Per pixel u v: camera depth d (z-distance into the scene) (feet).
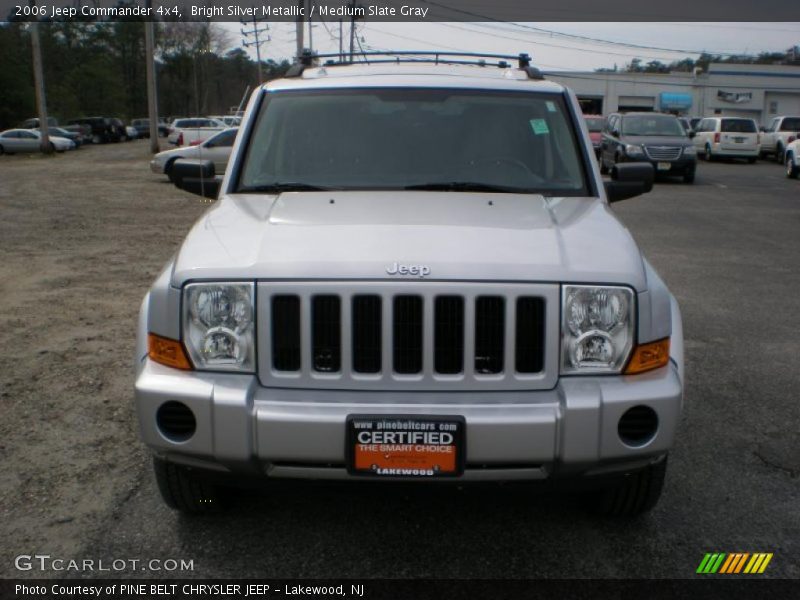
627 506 10.86
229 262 9.48
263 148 13.41
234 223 10.78
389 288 9.09
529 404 9.05
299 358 9.28
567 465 9.04
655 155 68.39
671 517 11.35
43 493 11.93
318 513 11.41
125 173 80.59
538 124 13.62
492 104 13.88
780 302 24.84
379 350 9.24
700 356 18.92
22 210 48.60
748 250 34.94
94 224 42.42
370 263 9.22
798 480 12.53
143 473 12.63
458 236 9.90
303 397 9.13
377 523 11.16
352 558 10.29
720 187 66.49
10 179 73.56
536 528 11.06
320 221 10.53
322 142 13.33
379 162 13.01
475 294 9.12
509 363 9.18
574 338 9.29
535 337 9.29
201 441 9.12
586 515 11.40
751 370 17.92
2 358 18.44
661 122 73.56
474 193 12.23
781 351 19.42
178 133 91.50
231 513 11.36
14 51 192.24
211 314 9.32
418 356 9.23
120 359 18.44
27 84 191.52
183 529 10.94
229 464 9.16
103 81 262.06
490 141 13.33
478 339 9.26
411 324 9.20
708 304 24.45
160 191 61.31
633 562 10.21
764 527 11.08
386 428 8.89
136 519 11.20
